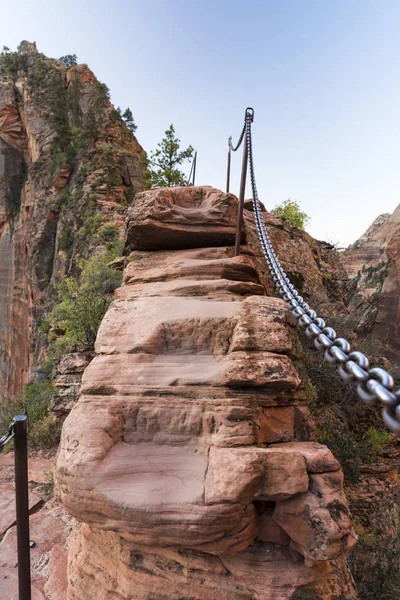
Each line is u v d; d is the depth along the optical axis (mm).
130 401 3312
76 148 42000
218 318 3863
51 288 35438
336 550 2627
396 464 7977
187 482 2816
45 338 31281
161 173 24156
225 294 4699
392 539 5781
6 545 5305
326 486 2830
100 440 3041
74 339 11539
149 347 3740
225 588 2850
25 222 45281
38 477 7961
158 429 3215
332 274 11445
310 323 1834
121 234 24672
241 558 2875
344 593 3072
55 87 47469
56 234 38281
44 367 17375
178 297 4562
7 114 51938
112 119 44781
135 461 2990
